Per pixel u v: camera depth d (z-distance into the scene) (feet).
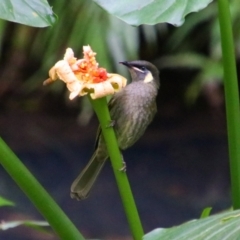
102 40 35.14
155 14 10.28
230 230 9.60
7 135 46.85
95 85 11.22
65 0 36.65
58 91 45.78
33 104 47.24
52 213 11.27
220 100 44.80
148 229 39.40
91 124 46.01
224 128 46.09
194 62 39.47
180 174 44.16
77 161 44.98
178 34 39.58
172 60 40.70
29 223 13.51
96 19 35.58
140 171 44.50
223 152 45.24
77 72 11.32
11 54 44.29
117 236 38.58
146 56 41.22
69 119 46.42
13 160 11.09
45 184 43.16
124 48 35.14
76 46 36.14
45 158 45.39
